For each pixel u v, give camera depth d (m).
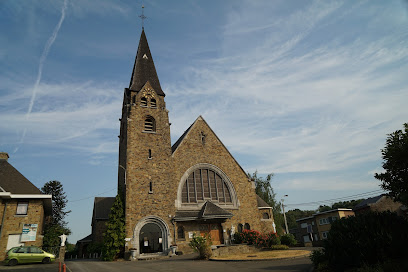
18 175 27.67
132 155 29.52
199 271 15.05
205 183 32.84
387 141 12.88
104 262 23.73
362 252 10.68
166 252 26.67
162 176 29.92
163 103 33.88
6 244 23.94
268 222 35.00
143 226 27.58
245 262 18.02
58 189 55.25
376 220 11.57
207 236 23.61
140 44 38.97
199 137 34.38
